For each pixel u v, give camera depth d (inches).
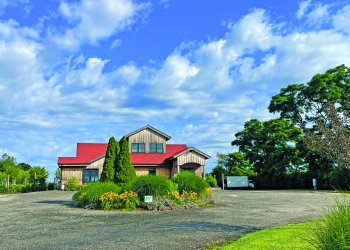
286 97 1528.1
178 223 437.4
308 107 1467.8
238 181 1556.3
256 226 410.0
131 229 392.8
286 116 1560.0
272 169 1550.2
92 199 617.0
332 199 785.6
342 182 1221.1
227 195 978.7
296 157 1473.9
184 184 703.7
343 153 353.1
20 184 1471.5
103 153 1449.3
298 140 1444.4
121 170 716.7
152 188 625.9
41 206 657.6
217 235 353.4
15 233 371.2
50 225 425.4
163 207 588.4
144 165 1362.0
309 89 1424.7
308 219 459.8
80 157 1407.5
